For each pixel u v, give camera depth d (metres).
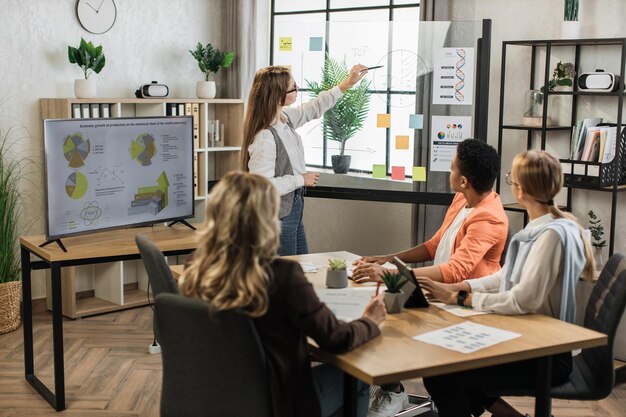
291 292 2.12
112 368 4.27
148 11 5.72
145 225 4.29
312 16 6.09
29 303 4.02
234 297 2.08
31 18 5.14
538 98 4.54
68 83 5.37
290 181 3.96
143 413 3.69
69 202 3.84
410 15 5.54
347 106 4.89
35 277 5.35
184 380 2.26
